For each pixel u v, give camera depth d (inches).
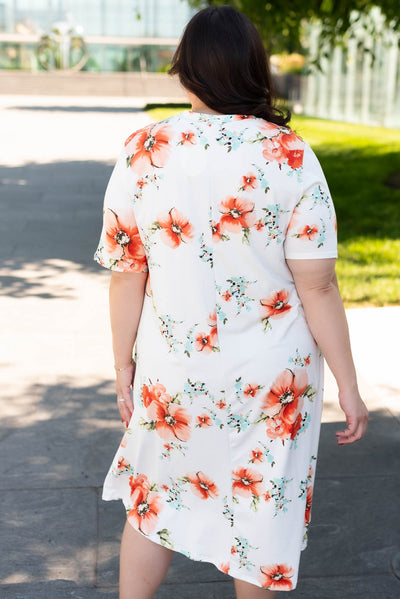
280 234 61.5
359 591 89.4
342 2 354.6
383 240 282.5
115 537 100.1
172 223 62.1
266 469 65.2
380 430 131.9
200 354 63.7
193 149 61.0
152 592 71.3
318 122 839.7
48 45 1520.7
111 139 620.1
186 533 68.6
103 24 1568.7
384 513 106.0
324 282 63.0
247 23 62.3
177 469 67.9
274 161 60.7
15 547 97.3
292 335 64.0
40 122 749.3
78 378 153.9
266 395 63.7
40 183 402.0
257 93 62.7
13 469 117.0
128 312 68.3
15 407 139.5
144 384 67.3
